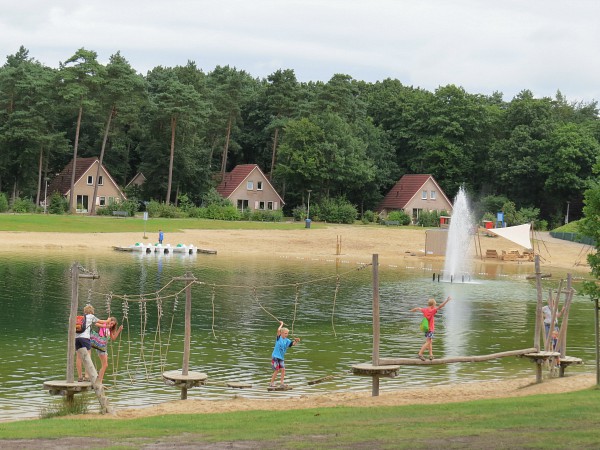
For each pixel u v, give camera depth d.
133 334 31.58
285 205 138.62
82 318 20.27
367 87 169.25
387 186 141.50
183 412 18.95
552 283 59.94
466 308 43.41
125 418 17.98
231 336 31.58
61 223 86.94
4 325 32.03
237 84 137.00
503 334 34.19
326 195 129.25
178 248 75.88
